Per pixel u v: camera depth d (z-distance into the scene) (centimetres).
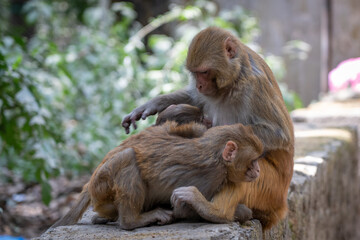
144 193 674
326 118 1728
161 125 725
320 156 1170
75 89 1647
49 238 653
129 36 1970
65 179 1608
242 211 691
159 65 1658
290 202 885
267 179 729
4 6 2666
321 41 2367
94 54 1642
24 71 1188
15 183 1559
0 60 1134
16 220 1308
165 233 645
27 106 1165
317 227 1078
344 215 1452
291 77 2370
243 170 661
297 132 1488
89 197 726
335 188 1291
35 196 1483
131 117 839
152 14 2269
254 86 730
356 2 2364
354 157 1620
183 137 699
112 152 695
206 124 786
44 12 2177
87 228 691
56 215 1352
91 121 1627
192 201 646
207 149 666
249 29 2006
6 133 1213
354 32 2369
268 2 2355
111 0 2355
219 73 729
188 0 2156
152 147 677
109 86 1602
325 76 2375
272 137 720
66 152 1511
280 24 2364
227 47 734
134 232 660
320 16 2366
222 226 655
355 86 2158
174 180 668
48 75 1546
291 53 2323
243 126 681
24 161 1422
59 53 1625
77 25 2484
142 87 1644
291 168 774
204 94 750
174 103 844
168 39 1773
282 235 845
